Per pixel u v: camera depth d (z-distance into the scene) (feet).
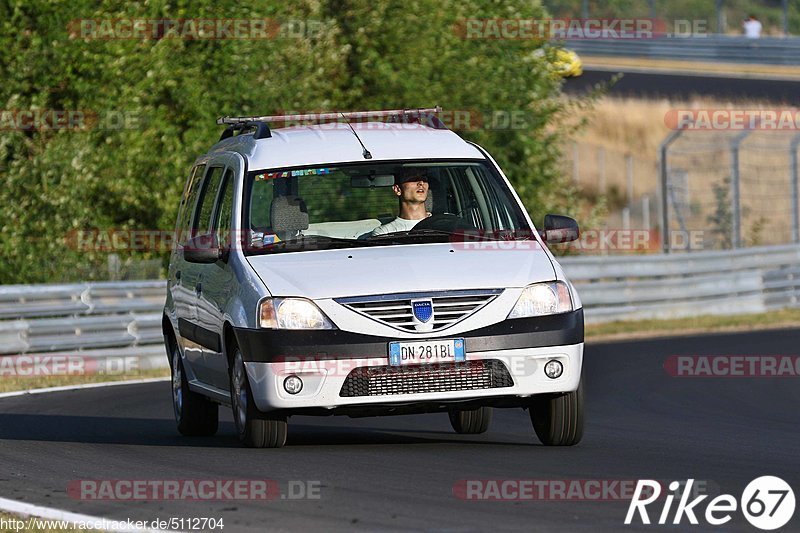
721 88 494.18
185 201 115.85
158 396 146.41
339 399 85.76
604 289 241.76
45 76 226.17
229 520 66.85
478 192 97.91
